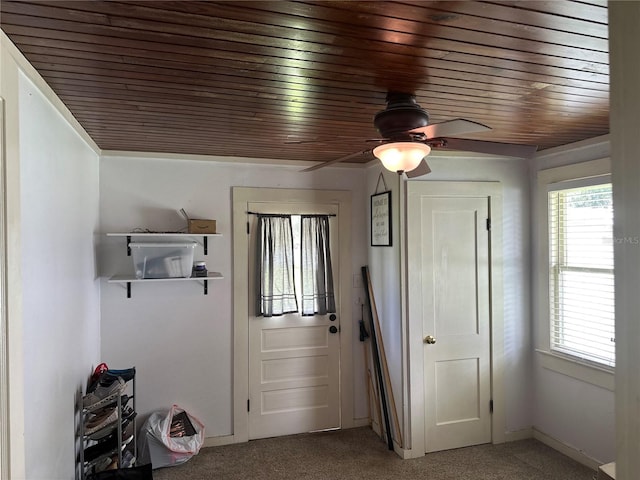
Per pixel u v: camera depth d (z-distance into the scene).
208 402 3.31
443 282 3.19
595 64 1.57
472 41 1.38
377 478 2.83
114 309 3.10
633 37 0.60
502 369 3.30
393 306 3.23
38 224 1.65
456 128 1.64
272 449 3.25
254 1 1.13
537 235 3.29
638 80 0.59
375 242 3.49
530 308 3.38
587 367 2.88
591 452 2.88
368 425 3.66
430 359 3.15
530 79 1.72
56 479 1.90
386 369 3.34
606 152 2.72
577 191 2.98
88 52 1.44
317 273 3.54
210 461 3.07
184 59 1.50
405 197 3.12
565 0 1.14
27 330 1.51
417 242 3.13
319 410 3.58
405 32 1.32
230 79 1.68
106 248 3.07
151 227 3.16
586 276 2.92
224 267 3.34
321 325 3.59
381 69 1.60
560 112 2.19
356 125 2.36
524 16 1.23
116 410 2.52
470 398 3.25
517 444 3.27
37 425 1.63
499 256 3.28
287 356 3.51
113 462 2.55
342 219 3.62
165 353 3.21
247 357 3.40
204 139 2.70
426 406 3.14
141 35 1.32
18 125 1.37
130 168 3.12
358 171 3.65
